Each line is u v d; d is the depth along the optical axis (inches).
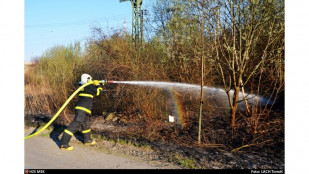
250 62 231.6
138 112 285.4
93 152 184.5
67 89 359.6
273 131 203.2
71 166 154.5
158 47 304.2
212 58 228.7
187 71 278.7
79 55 381.7
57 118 315.0
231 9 199.9
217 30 209.6
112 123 276.2
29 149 182.7
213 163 164.4
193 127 239.3
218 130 222.5
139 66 287.0
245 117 232.1
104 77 301.4
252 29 209.0
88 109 197.8
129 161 167.0
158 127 249.0
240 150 185.2
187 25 250.8
